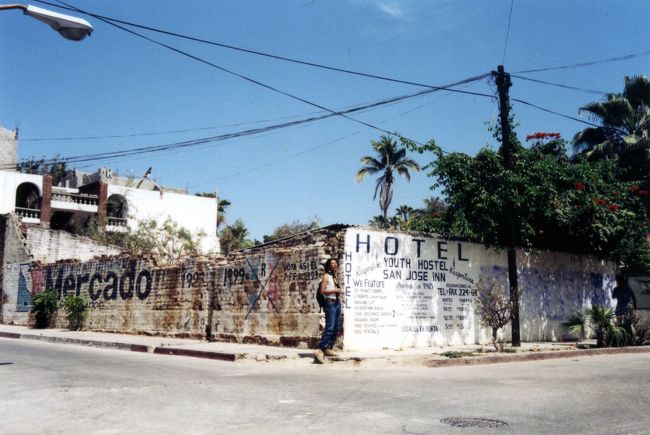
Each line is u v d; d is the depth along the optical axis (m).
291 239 16.92
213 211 52.31
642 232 19.77
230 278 17.64
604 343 16.06
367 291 14.47
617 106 31.31
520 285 17.97
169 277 20.20
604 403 7.30
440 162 17.17
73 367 11.20
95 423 6.10
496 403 7.26
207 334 18.11
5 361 12.30
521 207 16.17
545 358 13.89
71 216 45.50
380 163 49.19
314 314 14.63
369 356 12.27
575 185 17.95
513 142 16.80
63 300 24.78
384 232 15.08
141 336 20.31
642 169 30.44
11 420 6.25
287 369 11.23
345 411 6.71
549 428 5.91
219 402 7.26
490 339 16.86
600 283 20.59
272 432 5.70
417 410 6.78
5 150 48.31
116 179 51.72
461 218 17.06
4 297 29.42
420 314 15.42
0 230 30.45
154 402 7.26
